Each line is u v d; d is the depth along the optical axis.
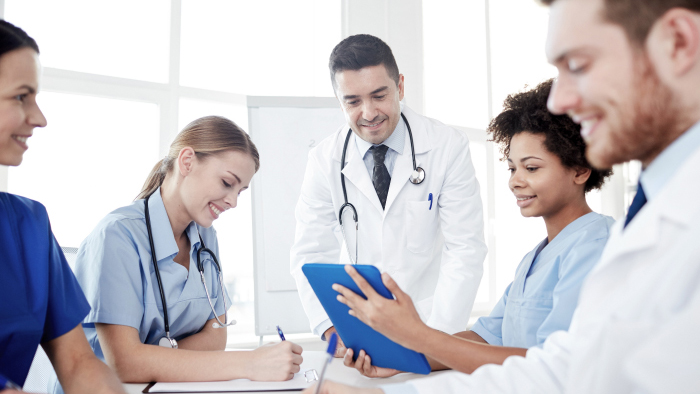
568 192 1.09
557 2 0.60
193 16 2.84
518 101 1.15
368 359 1.09
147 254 1.26
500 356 0.91
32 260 0.96
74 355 1.01
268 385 1.04
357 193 1.79
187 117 2.79
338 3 3.08
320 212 1.81
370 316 0.92
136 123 2.63
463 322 1.58
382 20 3.03
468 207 1.72
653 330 0.51
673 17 0.52
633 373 0.49
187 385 1.05
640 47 0.54
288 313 2.50
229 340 2.64
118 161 2.59
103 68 2.61
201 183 1.30
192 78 2.84
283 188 2.57
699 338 0.46
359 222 1.79
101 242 1.19
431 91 3.38
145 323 1.23
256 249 2.52
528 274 1.13
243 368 1.09
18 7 2.42
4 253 0.92
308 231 1.79
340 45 1.62
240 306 2.87
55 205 2.46
